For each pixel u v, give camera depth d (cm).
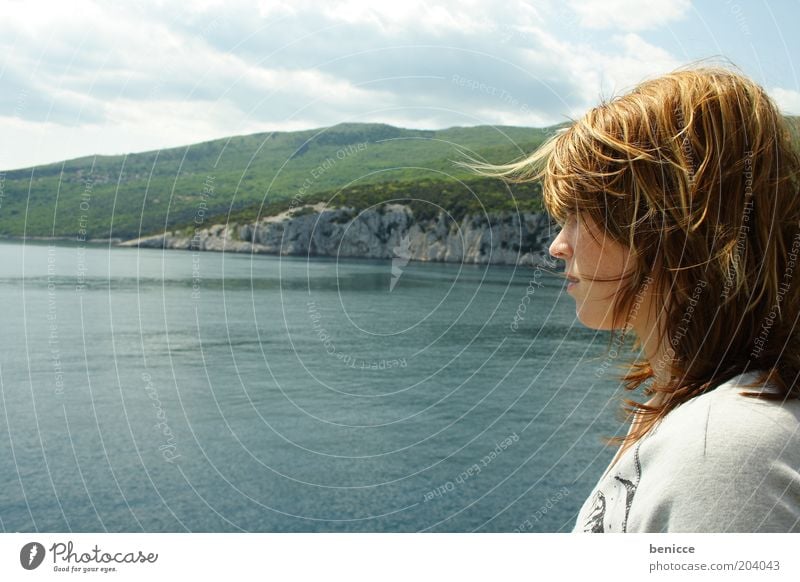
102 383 2194
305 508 1384
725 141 85
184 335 2834
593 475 1566
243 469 1567
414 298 3425
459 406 2158
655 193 88
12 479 1430
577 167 96
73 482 1427
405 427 1952
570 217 99
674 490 77
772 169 86
